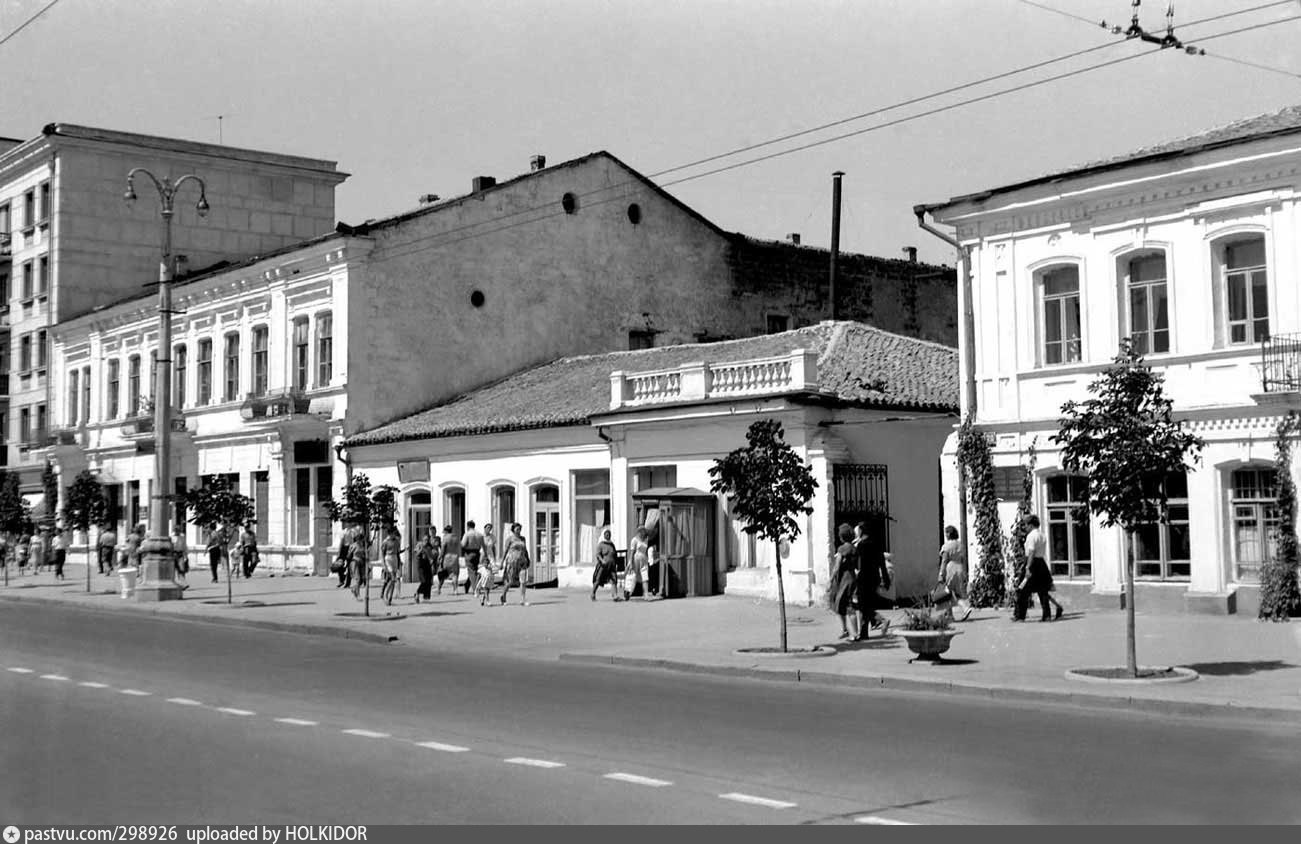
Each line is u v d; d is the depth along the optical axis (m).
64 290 56.50
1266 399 22.00
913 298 53.09
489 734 12.58
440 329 42.44
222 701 15.09
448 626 25.80
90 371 56.16
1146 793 9.70
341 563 37.28
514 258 44.25
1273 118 25.08
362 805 9.29
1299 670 16.56
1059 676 16.53
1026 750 11.63
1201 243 23.61
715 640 22.12
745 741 12.13
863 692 16.39
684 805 9.28
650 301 47.38
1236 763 10.96
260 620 27.48
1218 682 15.62
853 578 21.55
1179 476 23.98
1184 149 23.36
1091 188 24.84
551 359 44.84
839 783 10.08
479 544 32.91
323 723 13.30
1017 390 26.16
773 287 50.47
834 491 28.12
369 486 31.61
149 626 27.03
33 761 11.00
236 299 46.31
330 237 40.78
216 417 47.28
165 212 33.94
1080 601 24.97
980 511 26.23
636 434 32.06
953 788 9.88
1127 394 16.42
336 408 41.00
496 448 36.28
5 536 47.75
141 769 10.64
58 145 56.12
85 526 43.31
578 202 45.91
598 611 27.73
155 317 51.53
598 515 33.62
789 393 27.89
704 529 30.25
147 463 52.00
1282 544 22.22
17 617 29.22
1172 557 24.06
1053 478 25.70
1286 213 22.45
